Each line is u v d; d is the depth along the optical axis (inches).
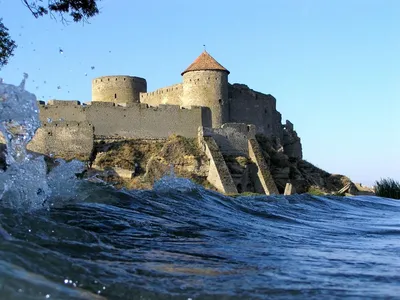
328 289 227.8
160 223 377.1
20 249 212.7
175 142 2121.1
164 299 199.2
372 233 457.7
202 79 2389.3
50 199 383.9
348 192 2389.3
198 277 234.7
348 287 233.5
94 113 2112.5
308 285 232.8
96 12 797.2
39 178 363.3
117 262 243.9
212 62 2433.6
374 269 277.6
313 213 601.0
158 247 299.6
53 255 217.2
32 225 273.1
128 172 1964.8
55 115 2048.5
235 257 290.7
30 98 350.3
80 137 2037.4
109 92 2593.5
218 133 2236.7
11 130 362.9
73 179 470.9
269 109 2659.9
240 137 2283.5
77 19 787.4
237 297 207.6
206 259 278.5
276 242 360.5
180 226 378.9
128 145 2103.8
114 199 436.8
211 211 478.0
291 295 215.2
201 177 2079.2
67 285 191.8
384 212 695.7
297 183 2338.8
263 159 2252.7
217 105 2390.5
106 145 2085.4
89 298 184.2
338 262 294.2
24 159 368.2
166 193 523.2
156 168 1991.9
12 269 189.6
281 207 605.9
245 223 443.2
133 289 202.8
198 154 2126.0
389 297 218.2
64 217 332.2
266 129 2623.0
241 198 633.6
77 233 280.2
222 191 2004.2
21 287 176.7
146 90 2723.9
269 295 213.5
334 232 450.6
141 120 2176.4
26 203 335.0
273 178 2305.6
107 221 346.6
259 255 302.0
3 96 343.3
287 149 2874.0
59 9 775.7
